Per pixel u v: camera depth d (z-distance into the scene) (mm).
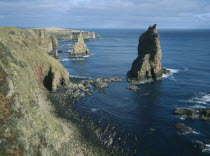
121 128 66312
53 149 47406
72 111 76688
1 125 39656
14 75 63031
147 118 73562
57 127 56062
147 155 53594
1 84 51188
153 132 64312
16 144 37531
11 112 43781
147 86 108312
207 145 57719
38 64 103188
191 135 62656
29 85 75062
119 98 91812
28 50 106875
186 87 105875
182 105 84125
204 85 108562
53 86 98312
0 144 36188
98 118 72625
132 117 74125
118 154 53125
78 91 96688
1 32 105750
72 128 63000
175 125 67375
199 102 86812
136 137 61438
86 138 58625
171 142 59344
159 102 87500
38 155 41562
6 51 80562
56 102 83062
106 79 117375
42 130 49156
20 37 114625
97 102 87000
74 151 52188
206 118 71938
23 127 42469
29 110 51906
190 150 55875
